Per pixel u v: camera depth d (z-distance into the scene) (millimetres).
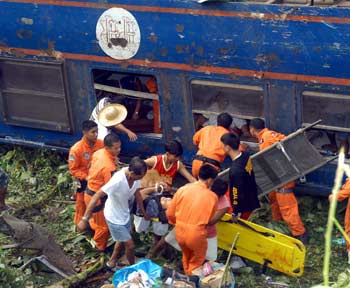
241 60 16422
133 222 16406
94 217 15656
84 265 16016
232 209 15203
